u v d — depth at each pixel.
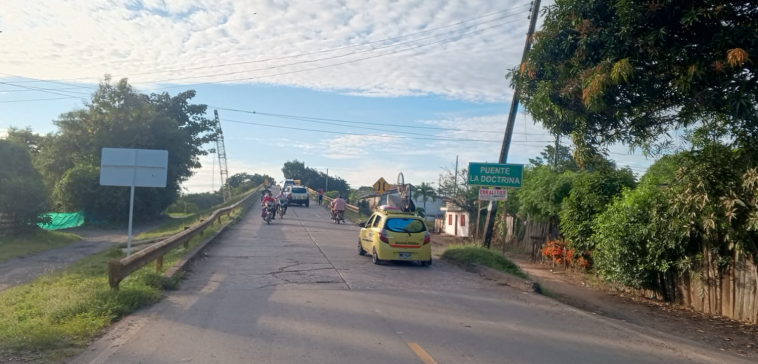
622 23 8.99
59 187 34.00
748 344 8.99
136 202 36.28
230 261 15.84
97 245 23.86
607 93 9.23
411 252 15.62
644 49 8.89
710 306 11.68
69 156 38.53
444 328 8.54
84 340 7.27
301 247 19.83
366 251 17.03
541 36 10.40
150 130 38.75
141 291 9.95
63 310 8.43
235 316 8.98
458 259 16.52
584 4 9.55
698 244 11.92
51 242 23.52
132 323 8.36
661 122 9.85
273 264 15.33
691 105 9.00
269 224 31.64
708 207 10.17
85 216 34.94
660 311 12.02
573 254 17.61
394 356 6.94
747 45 8.18
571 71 9.86
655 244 12.59
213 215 24.86
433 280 13.46
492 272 14.24
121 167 12.73
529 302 11.08
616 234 13.66
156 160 12.82
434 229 44.16
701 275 11.71
